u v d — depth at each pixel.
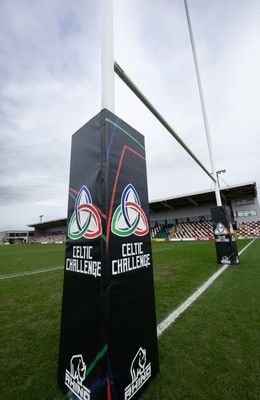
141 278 1.34
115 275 1.13
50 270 5.92
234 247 5.65
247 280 3.74
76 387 1.10
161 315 2.35
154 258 7.62
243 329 1.93
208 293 3.09
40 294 3.43
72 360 1.17
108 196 1.17
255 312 2.33
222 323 2.07
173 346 1.68
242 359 1.47
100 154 1.23
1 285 4.11
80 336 1.14
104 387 0.95
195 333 1.89
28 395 1.19
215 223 5.72
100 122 1.29
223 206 5.61
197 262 6.17
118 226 1.22
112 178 1.23
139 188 1.50
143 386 1.19
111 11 1.57
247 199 22.64
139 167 1.54
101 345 0.99
